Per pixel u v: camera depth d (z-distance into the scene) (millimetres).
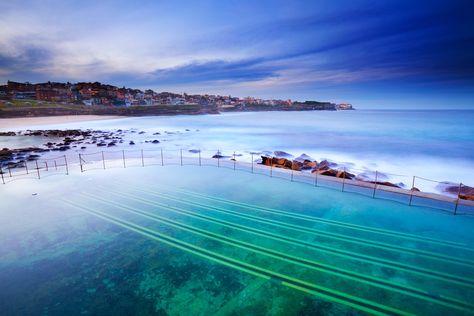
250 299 4781
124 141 40312
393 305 4621
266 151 31391
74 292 5070
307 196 10141
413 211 8617
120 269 5750
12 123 86062
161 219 8281
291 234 7223
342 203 9391
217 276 5461
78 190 11117
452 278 5320
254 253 6305
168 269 5727
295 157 27266
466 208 8773
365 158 28156
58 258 6207
